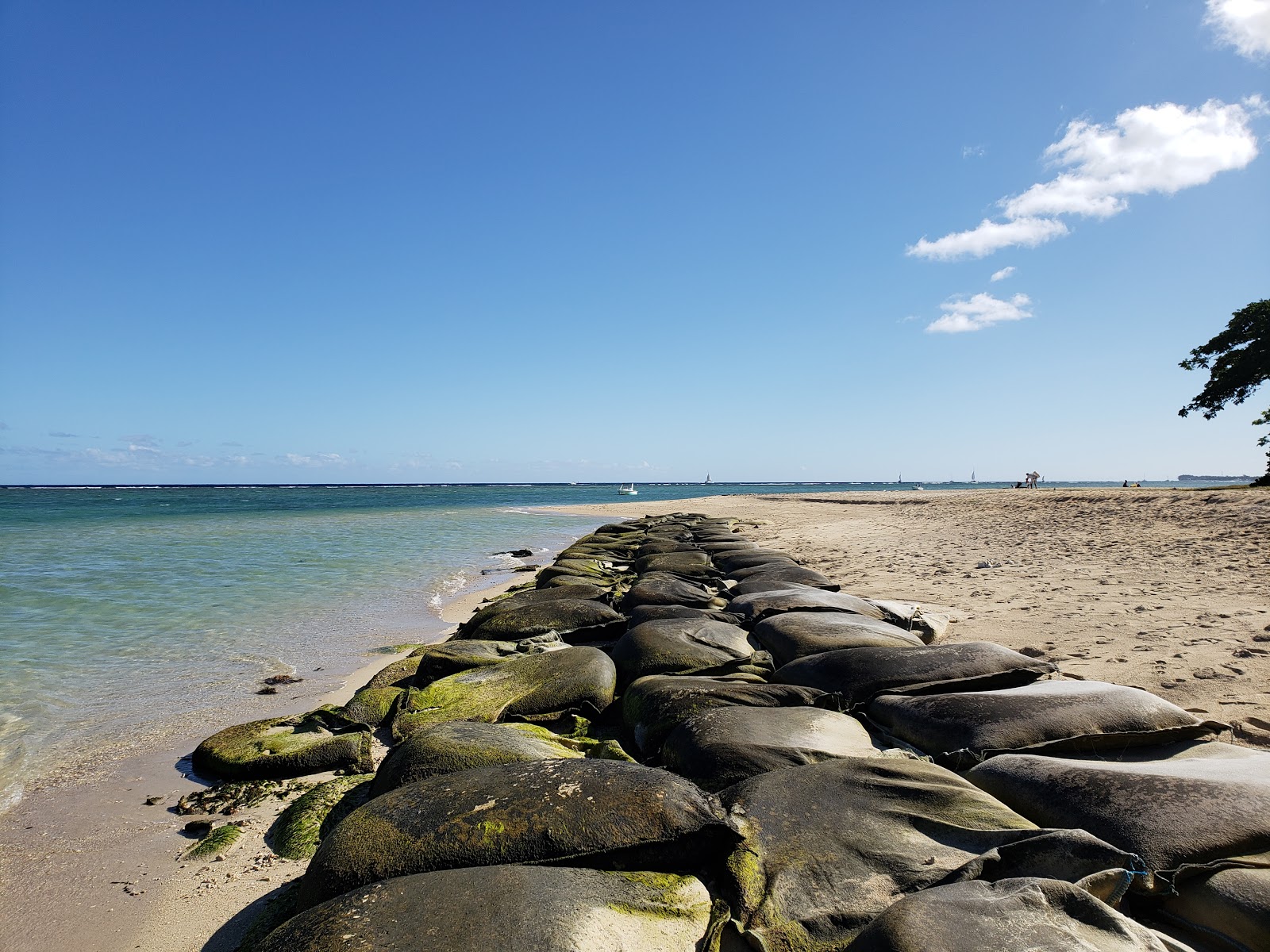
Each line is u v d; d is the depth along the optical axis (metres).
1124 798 3.42
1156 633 7.41
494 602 10.65
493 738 4.86
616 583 13.12
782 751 4.44
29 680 8.57
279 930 2.87
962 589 10.89
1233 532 13.62
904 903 2.73
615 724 6.32
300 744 6.18
